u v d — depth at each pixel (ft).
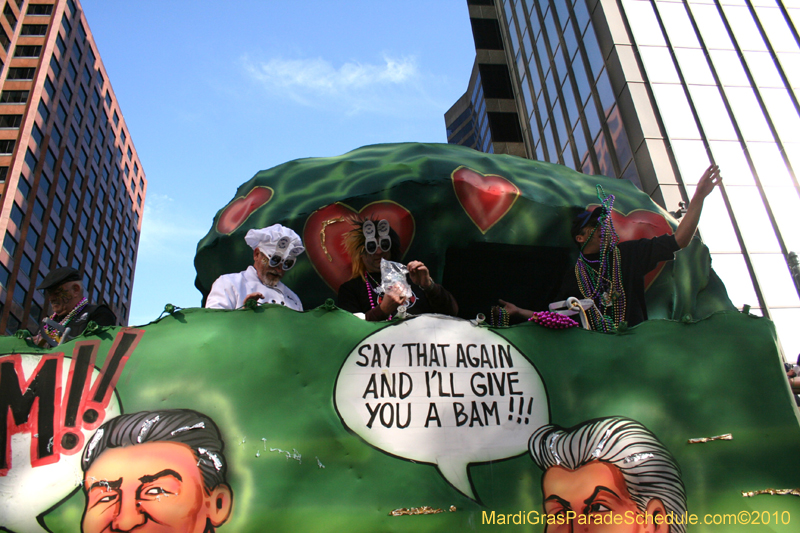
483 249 16.69
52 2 177.78
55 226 170.09
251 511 6.56
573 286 11.85
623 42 55.01
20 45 170.19
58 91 174.70
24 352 7.15
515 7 89.56
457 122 136.15
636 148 50.57
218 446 6.83
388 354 7.61
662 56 54.19
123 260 230.07
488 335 7.95
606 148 55.98
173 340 7.43
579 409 7.65
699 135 50.06
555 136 70.33
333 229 15.74
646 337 8.28
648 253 11.56
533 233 16.58
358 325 7.78
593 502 7.13
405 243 16.01
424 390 7.45
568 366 7.89
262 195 16.90
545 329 8.16
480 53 95.66
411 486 6.89
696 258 17.65
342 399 7.27
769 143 50.08
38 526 6.37
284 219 15.76
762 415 7.91
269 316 7.70
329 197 16.01
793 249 45.42
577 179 18.95
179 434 6.84
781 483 7.50
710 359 8.20
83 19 193.88
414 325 7.85
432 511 6.79
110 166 214.48
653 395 7.86
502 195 16.35
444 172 16.21
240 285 10.77
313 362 7.44
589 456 7.38
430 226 16.03
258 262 11.32
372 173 16.63
